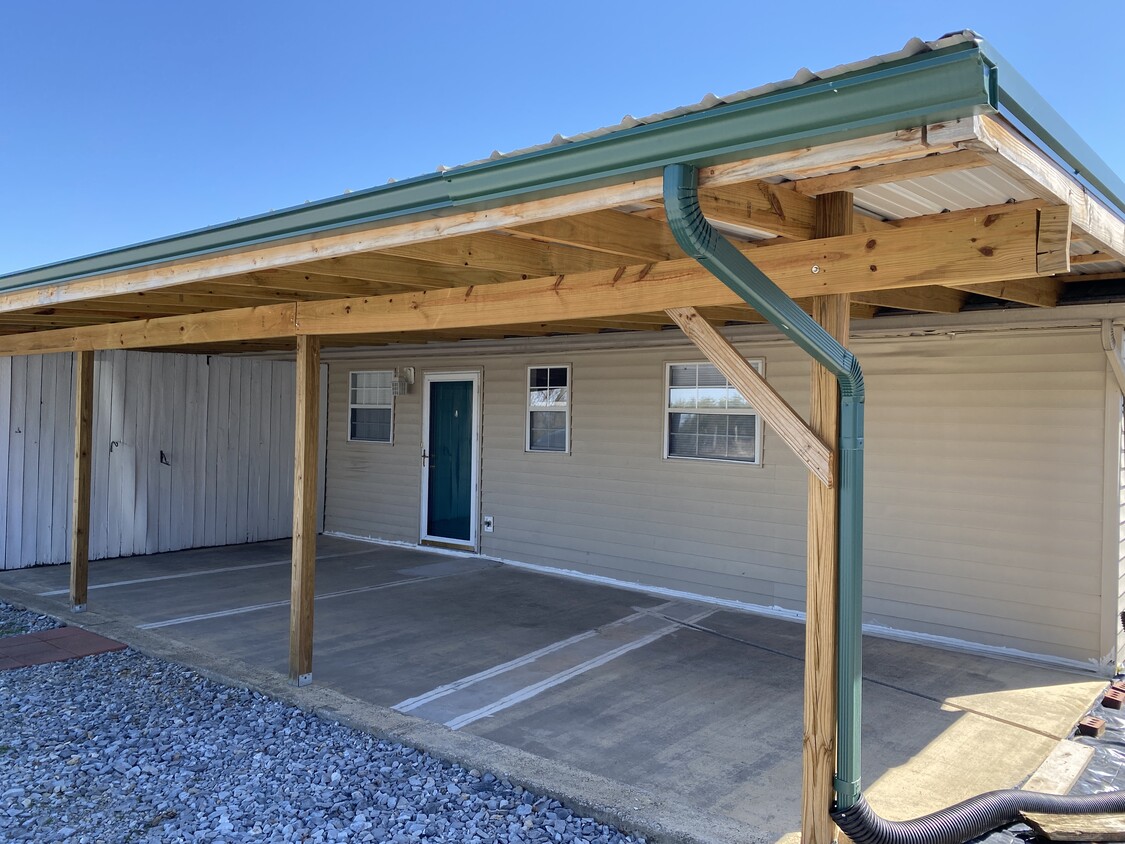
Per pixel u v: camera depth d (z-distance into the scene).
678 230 2.23
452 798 3.78
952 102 1.77
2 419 8.84
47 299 5.23
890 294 5.09
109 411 9.66
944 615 6.27
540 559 9.08
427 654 5.96
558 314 4.01
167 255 4.13
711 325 3.37
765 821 3.48
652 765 4.08
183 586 8.24
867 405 6.64
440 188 2.82
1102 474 5.61
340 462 11.40
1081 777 4.02
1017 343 5.95
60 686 5.30
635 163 2.28
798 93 1.96
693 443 7.84
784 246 3.28
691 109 2.14
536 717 4.74
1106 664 5.55
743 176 2.17
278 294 5.26
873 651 6.03
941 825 3.15
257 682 5.29
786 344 7.18
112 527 9.67
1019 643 5.93
